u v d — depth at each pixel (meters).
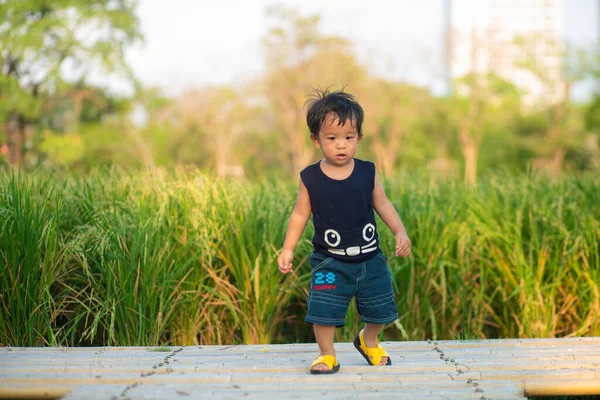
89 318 4.60
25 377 3.21
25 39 23.25
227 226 4.70
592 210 5.23
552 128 42.50
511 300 4.93
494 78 44.00
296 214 3.40
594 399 3.92
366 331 3.48
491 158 43.72
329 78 40.50
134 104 34.59
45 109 26.02
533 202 5.20
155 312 4.39
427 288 4.79
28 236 4.11
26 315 4.14
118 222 4.46
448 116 44.03
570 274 4.86
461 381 3.16
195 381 3.17
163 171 5.21
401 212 5.03
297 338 5.18
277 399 2.87
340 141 3.28
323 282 3.31
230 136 41.28
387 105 42.78
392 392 2.97
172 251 4.52
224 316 4.77
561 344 3.97
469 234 4.92
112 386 3.09
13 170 4.59
